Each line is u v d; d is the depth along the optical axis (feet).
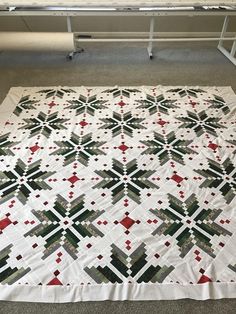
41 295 4.05
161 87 8.94
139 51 11.57
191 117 7.57
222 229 4.88
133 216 5.08
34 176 5.84
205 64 10.55
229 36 13.03
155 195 5.46
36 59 10.83
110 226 4.92
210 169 6.01
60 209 5.20
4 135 6.91
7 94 8.59
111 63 10.59
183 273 4.28
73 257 4.48
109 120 7.44
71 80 9.43
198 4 8.54
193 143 6.70
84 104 8.09
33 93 8.62
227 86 9.04
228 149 6.53
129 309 3.94
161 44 12.21
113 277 4.24
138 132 7.03
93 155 6.35
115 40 10.09
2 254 4.52
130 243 4.67
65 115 7.63
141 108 7.92
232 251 4.56
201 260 4.44
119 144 6.66
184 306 3.97
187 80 9.46
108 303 4.00
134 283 4.17
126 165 6.10
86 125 7.26
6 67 10.28
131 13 8.83
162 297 4.04
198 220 5.03
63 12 8.73
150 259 4.46
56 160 6.22
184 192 5.52
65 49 9.91
